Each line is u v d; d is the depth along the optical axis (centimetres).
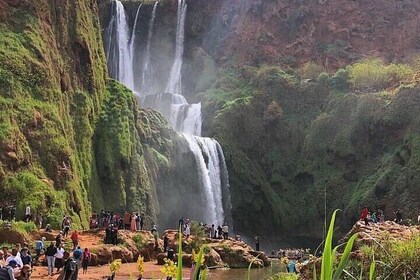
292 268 2375
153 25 8338
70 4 5275
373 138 6391
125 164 5028
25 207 3697
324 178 6619
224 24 8469
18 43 4462
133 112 5547
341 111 6712
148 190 5181
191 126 7019
